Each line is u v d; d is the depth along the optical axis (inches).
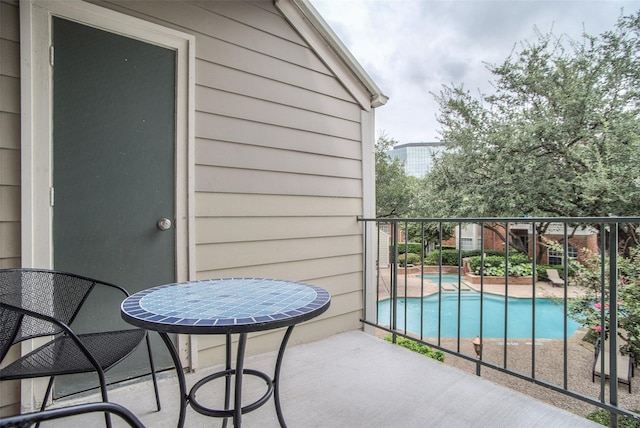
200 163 79.4
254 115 88.7
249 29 88.0
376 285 115.6
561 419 59.1
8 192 58.9
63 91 63.4
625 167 203.9
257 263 88.6
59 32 63.1
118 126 69.1
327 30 101.5
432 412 61.1
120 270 69.0
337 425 57.2
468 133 276.2
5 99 58.7
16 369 41.9
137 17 71.1
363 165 113.8
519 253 343.3
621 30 230.8
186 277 76.7
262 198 89.9
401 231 405.7
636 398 122.3
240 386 41.1
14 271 51.2
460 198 270.1
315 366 80.0
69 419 59.0
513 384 134.4
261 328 34.8
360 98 113.0
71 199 64.1
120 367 70.1
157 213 73.5
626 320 136.8
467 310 263.7
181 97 76.9
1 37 58.4
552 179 233.8
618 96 228.5
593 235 257.9
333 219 105.7
